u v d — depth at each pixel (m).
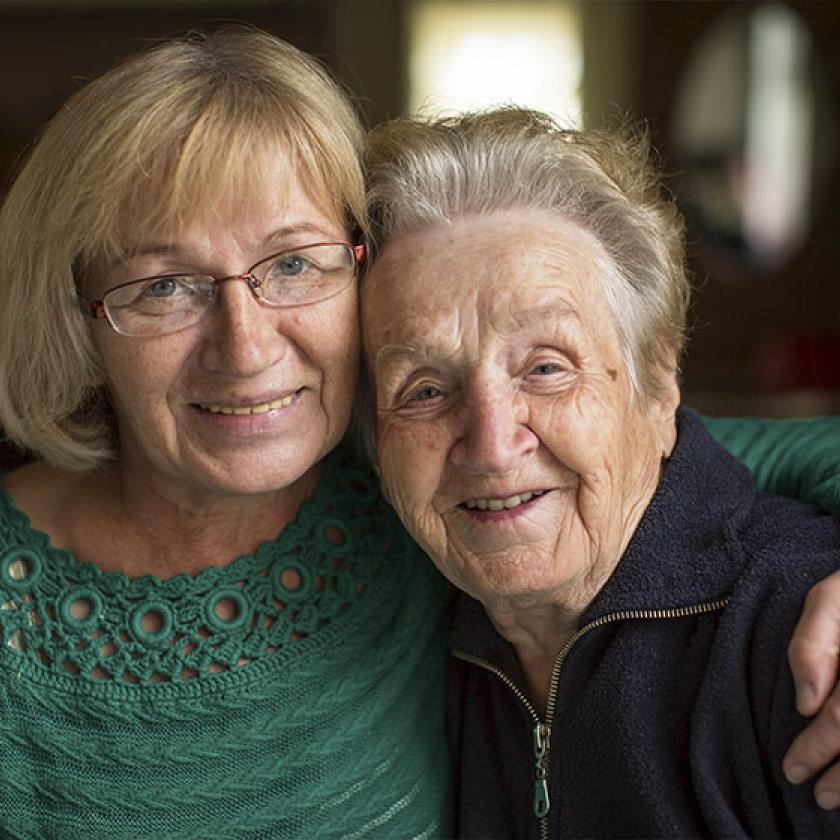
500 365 1.12
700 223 4.76
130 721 1.20
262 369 1.12
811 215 4.73
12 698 1.21
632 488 1.22
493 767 1.32
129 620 1.22
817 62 4.67
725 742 1.14
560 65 4.79
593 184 1.19
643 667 1.19
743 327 4.80
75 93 1.19
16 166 1.26
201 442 1.17
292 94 1.14
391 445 1.17
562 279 1.13
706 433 1.33
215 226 1.10
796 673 1.06
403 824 1.27
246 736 1.22
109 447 1.30
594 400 1.14
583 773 1.23
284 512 1.29
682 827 1.16
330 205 1.16
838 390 4.52
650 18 4.71
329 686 1.25
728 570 1.18
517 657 1.29
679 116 4.73
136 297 1.13
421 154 1.19
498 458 1.10
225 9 4.61
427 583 1.34
